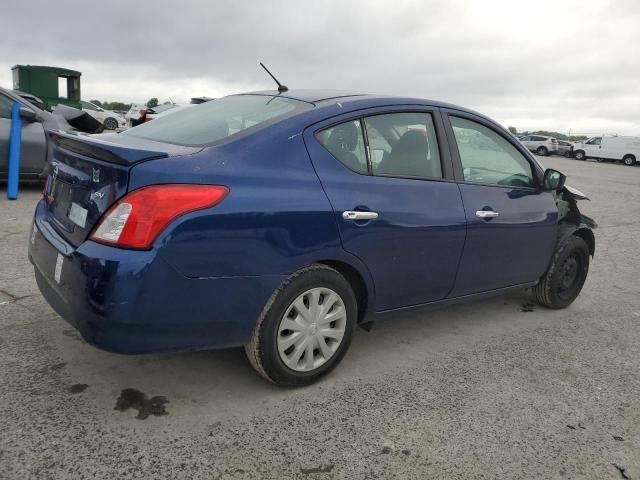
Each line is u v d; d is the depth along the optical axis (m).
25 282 4.31
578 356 3.76
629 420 2.95
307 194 2.77
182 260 2.41
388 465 2.43
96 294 2.32
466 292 3.76
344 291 3.01
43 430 2.48
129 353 2.44
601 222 9.74
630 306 4.97
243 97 3.60
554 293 4.55
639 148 37.47
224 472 2.31
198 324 2.54
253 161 2.69
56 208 2.93
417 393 3.08
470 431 2.73
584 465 2.53
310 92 3.41
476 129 3.82
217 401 2.84
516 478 2.41
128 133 3.37
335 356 3.09
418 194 3.27
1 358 3.09
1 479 2.15
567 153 41.44
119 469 2.27
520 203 3.96
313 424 2.70
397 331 3.98
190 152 2.60
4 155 7.69
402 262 3.22
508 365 3.53
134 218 2.34
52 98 20.89
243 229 2.54
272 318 2.75
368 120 3.18
